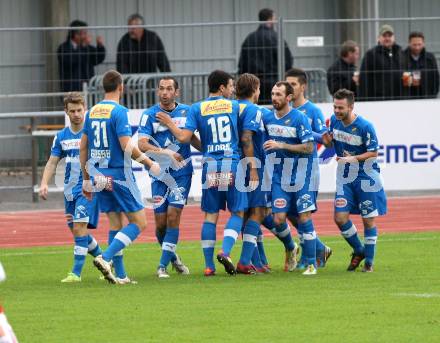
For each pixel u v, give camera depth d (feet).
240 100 125.39
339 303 102.94
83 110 122.93
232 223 122.93
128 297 108.37
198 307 101.86
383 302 102.99
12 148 203.92
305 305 102.12
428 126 198.59
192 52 214.90
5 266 133.49
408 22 210.18
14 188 203.72
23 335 89.97
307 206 124.36
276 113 125.18
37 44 203.92
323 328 91.15
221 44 216.13
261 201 124.77
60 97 203.00
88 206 120.98
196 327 92.27
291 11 264.52
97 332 90.79
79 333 90.53
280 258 138.62
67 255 143.43
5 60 204.23
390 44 196.85
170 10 259.39
